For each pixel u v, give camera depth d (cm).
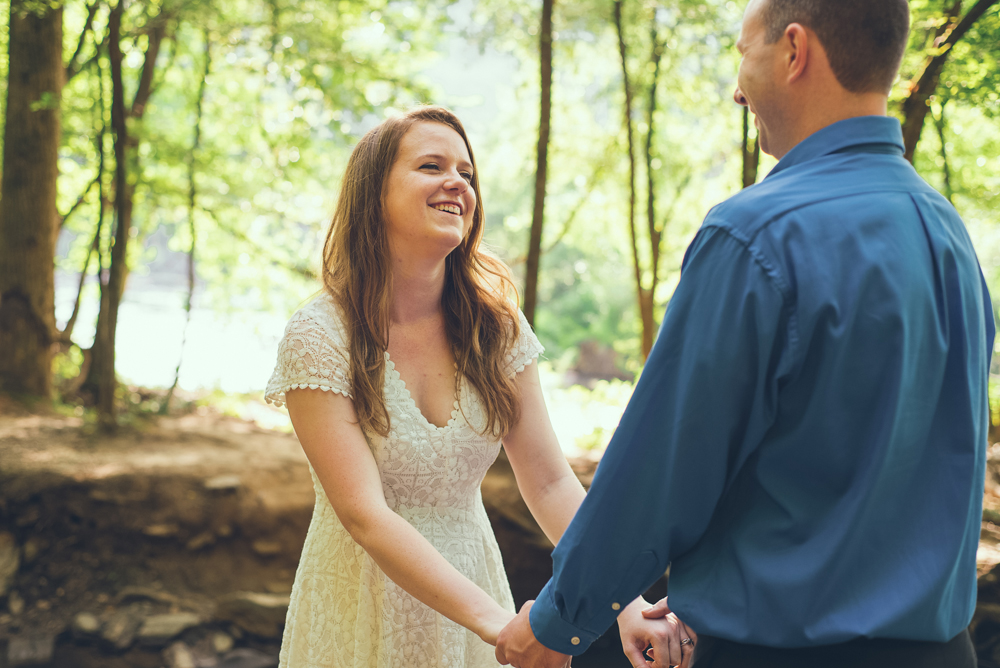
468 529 154
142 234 905
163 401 795
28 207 718
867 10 103
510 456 167
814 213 100
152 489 525
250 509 530
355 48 797
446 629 148
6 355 709
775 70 110
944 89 432
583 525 108
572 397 1141
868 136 105
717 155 894
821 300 95
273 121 834
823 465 97
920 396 97
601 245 1155
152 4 645
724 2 630
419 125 152
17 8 635
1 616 469
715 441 101
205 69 787
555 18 715
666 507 104
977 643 388
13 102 716
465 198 152
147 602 485
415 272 152
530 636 120
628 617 145
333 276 152
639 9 671
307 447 141
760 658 98
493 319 162
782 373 97
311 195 843
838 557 95
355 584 147
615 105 883
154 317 2052
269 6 690
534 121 945
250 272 945
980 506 103
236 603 478
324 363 139
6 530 499
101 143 681
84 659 454
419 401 153
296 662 151
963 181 686
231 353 1416
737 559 101
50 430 621
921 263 99
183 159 757
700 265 104
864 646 95
